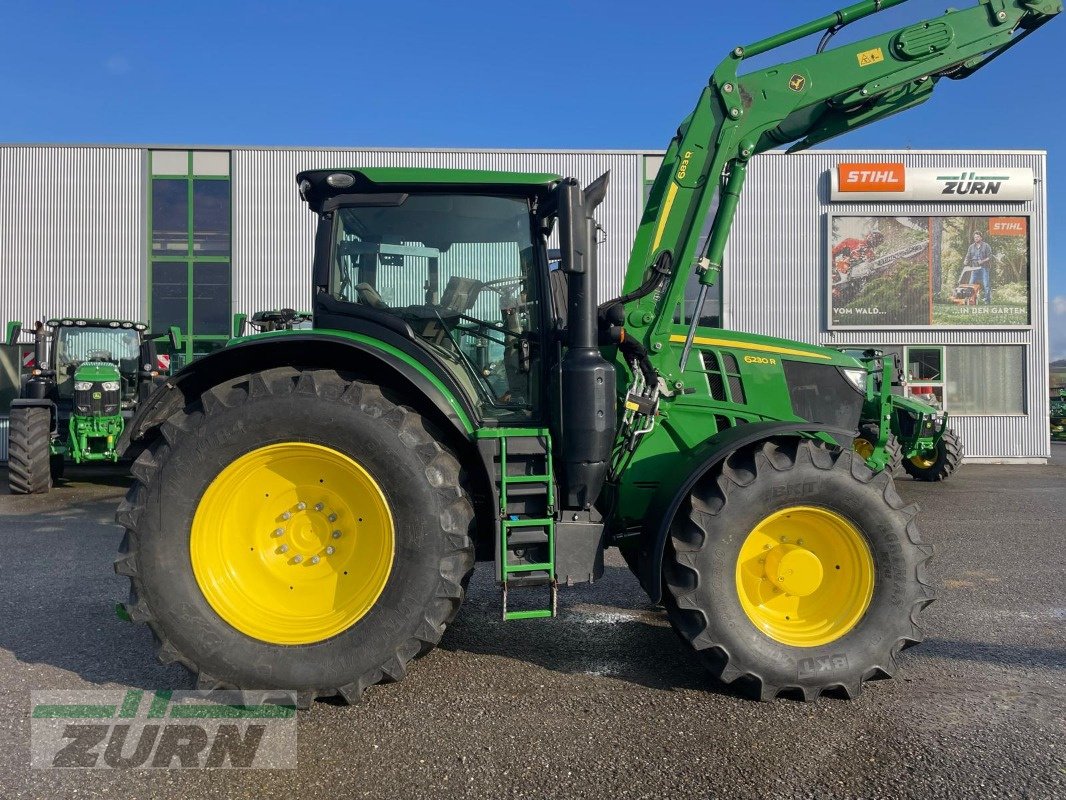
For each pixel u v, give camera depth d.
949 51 3.90
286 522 3.16
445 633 4.00
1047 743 2.70
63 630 3.97
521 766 2.54
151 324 14.11
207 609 2.98
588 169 14.29
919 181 14.27
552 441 3.27
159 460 3.03
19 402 9.60
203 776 2.49
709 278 3.81
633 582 5.11
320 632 3.01
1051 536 6.75
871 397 8.49
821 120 4.20
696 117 3.80
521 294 3.50
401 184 3.36
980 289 14.52
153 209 14.12
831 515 3.16
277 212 14.20
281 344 3.27
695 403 3.80
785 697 3.13
